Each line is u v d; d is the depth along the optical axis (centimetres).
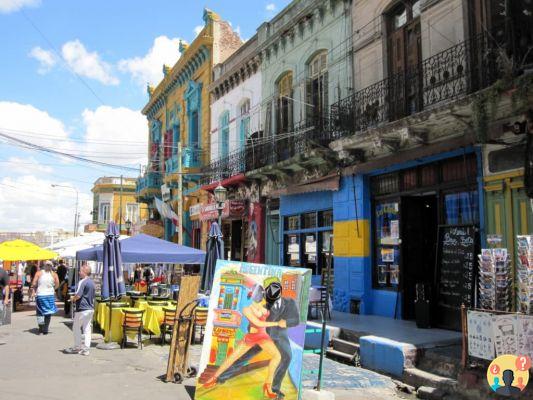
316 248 1469
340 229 1328
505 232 877
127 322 1034
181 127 2664
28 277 2411
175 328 768
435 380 715
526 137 817
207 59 2341
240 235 2044
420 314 997
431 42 1081
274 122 1742
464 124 934
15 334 1224
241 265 689
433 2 1080
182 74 2664
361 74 1321
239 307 665
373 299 1227
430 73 1056
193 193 2392
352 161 1281
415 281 1137
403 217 1145
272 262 1739
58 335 1207
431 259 1158
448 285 973
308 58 1557
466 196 981
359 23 1334
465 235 943
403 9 1204
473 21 977
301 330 618
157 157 3119
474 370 664
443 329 973
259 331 641
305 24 1579
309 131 1435
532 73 720
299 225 1567
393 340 850
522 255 649
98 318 1286
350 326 1015
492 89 774
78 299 972
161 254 1349
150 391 698
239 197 1931
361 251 1246
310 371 815
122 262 1258
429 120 927
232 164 1919
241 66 1980
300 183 1495
